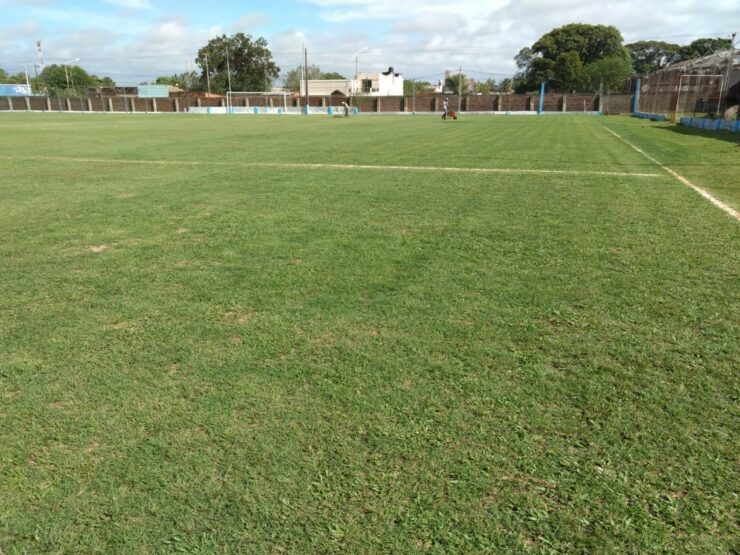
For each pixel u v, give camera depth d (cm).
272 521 195
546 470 220
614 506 201
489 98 6681
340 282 446
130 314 385
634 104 5603
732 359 312
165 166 1262
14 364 313
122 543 187
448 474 218
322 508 201
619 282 444
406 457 228
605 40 8956
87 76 11850
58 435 246
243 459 228
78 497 208
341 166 1242
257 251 540
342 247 552
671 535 188
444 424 251
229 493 209
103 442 241
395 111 7044
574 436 242
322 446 236
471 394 275
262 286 439
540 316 374
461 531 190
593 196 846
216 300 409
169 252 541
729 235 599
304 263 498
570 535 188
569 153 1540
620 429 247
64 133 2583
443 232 615
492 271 473
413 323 363
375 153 1557
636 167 1208
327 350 325
